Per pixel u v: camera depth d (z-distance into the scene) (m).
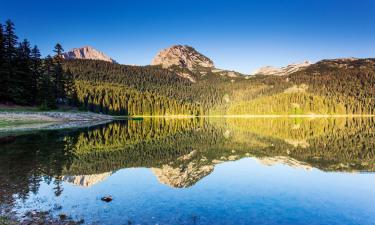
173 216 13.75
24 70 81.25
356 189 19.17
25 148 33.53
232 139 50.56
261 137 54.34
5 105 71.94
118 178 21.28
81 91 137.38
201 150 37.12
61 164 25.38
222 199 16.56
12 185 18.50
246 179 21.70
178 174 23.11
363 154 33.78
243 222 13.27
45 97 81.25
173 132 64.75
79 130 57.56
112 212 14.08
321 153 34.84
